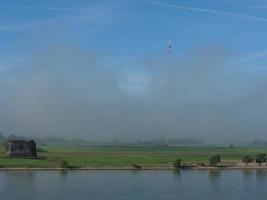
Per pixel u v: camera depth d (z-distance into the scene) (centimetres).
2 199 10275
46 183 12794
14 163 17062
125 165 17312
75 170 16175
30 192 11225
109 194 11094
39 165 16712
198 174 15525
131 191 11575
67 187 12069
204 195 11144
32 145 19988
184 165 17638
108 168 16688
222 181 13675
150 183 13088
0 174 14712
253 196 11056
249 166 18012
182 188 12188
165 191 11694
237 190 11956
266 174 15712
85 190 11619
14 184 12519
